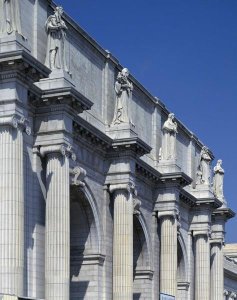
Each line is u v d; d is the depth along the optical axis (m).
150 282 65.06
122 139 55.75
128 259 55.62
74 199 54.06
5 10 42.31
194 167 79.38
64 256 45.88
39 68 42.88
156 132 69.06
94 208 54.97
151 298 64.88
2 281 40.41
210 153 84.25
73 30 53.56
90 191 54.22
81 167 52.72
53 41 47.78
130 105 58.91
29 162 46.12
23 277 42.72
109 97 58.97
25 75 42.44
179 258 74.56
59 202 46.25
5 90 41.94
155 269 66.25
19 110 42.16
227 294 101.06
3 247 40.72
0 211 41.12
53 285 45.47
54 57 47.44
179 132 75.56
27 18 47.50
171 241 66.06
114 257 55.91
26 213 45.22
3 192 41.22
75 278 55.53
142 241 64.69
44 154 46.78
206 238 76.75
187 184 68.62
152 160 67.19
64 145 46.69
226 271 99.06
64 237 46.03
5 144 41.56
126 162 56.41
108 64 59.38
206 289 76.12
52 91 45.97
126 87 57.84
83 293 55.09
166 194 66.44
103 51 58.53
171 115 68.56
